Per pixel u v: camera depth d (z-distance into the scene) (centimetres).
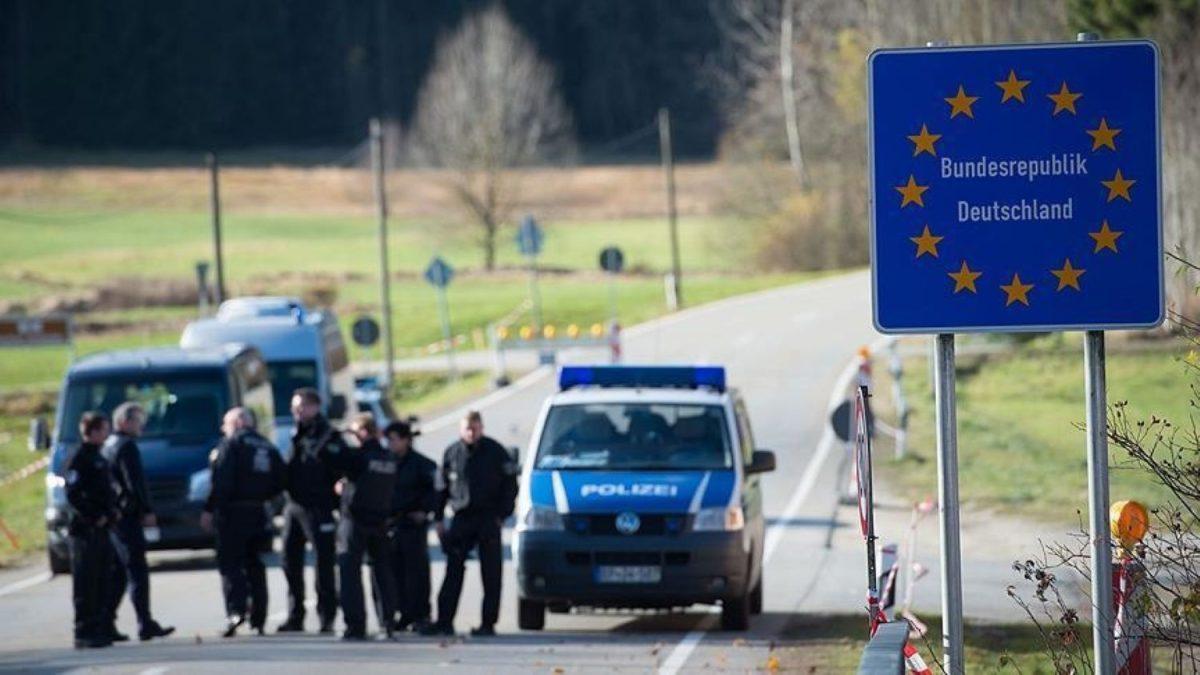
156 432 7281
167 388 7425
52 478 7125
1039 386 13088
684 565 5075
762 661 4516
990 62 2748
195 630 5509
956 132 2755
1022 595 5644
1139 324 2736
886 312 2764
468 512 5178
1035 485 8556
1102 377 2741
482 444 5194
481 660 4594
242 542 5275
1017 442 10238
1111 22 12431
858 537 7450
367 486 5097
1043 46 2741
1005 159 2745
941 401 2745
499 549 5206
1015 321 2748
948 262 2752
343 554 5106
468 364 18350
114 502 5175
